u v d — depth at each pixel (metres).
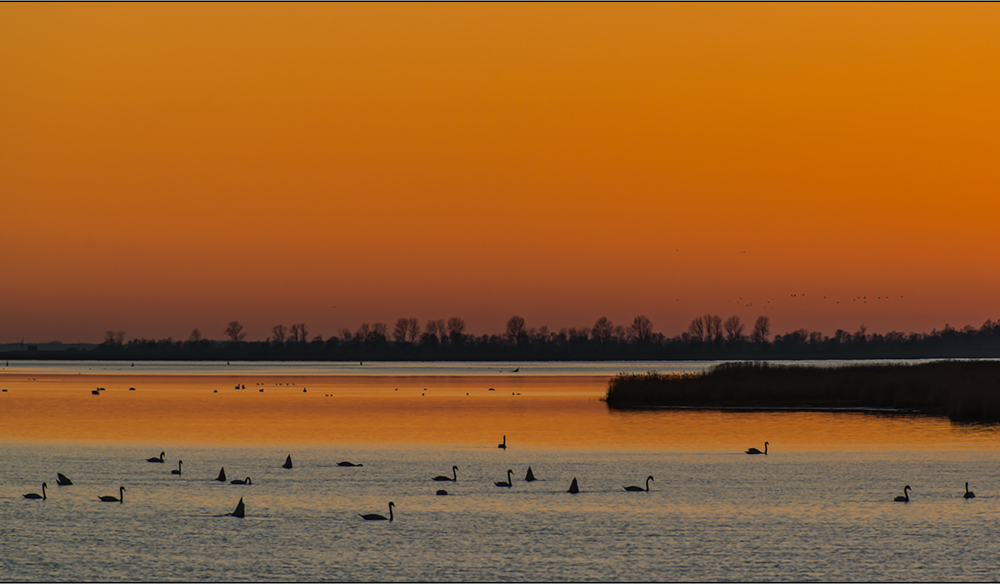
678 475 114.56
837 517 90.75
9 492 102.75
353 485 108.19
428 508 95.12
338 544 81.00
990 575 72.75
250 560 76.31
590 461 126.81
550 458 130.12
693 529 86.12
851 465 121.62
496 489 105.62
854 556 77.44
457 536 83.62
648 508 95.06
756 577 72.44
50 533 84.12
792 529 86.06
